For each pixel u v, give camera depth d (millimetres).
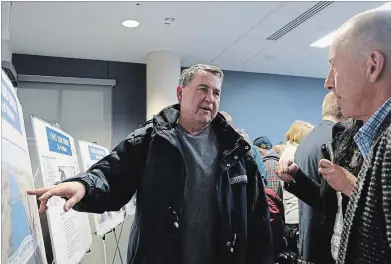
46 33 4191
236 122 5875
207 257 1305
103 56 5113
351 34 804
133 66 5430
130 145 1345
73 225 1565
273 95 6121
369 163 683
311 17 3873
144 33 4266
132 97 5379
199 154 1413
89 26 4012
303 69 5887
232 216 1359
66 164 1691
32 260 899
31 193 953
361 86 793
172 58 4957
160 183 1312
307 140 1726
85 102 5199
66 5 3484
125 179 1310
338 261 724
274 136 6055
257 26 4102
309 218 1484
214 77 1445
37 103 5008
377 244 641
